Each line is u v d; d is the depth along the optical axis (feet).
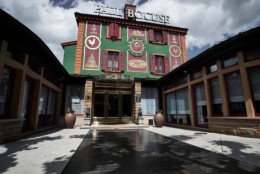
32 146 15.74
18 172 9.25
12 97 18.90
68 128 31.81
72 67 42.47
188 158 12.20
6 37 17.08
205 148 15.06
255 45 19.93
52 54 23.54
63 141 18.56
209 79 26.71
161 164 10.93
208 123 26.13
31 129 23.50
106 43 44.24
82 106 37.81
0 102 17.31
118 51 44.34
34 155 12.72
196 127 29.12
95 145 16.81
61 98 36.68
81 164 10.97
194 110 30.30
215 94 25.61
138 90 39.70
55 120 34.73
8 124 17.11
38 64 24.79
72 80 38.27
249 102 19.93
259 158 11.84
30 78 23.43
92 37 43.75
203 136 21.72
